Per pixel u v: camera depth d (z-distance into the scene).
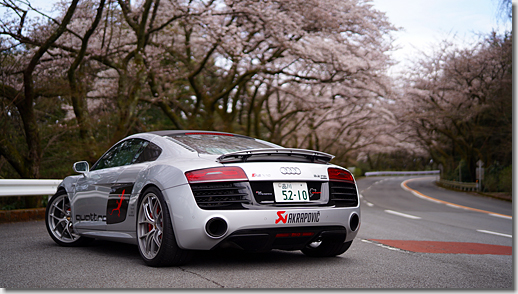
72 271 3.68
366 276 3.71
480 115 32.59
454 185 35.06
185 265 3.94
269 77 22.48
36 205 12.29
